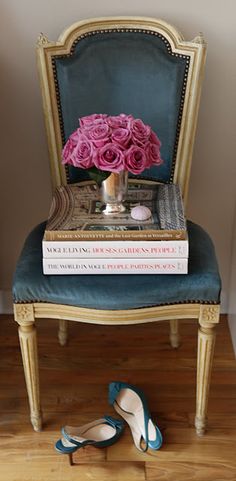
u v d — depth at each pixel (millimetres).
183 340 2047
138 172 1461
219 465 1603
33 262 1535
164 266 1476
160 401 1800
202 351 1551
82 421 1737
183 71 1662
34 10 1736
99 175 1505
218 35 1767
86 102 1692
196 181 1974
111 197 1529
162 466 1599
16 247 2086
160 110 1697
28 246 1620
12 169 1954
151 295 1453
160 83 1673
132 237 1449
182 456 1627
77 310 1484
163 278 1477
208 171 1954
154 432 1663
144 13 1746
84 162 1452
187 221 1755
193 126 1715
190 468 1594
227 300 2139
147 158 1471
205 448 1650
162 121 1709
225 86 1825
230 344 2027
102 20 1649
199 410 1647
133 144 1452
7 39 1771
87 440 1607
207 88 1828
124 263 1473
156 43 1654
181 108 1699
